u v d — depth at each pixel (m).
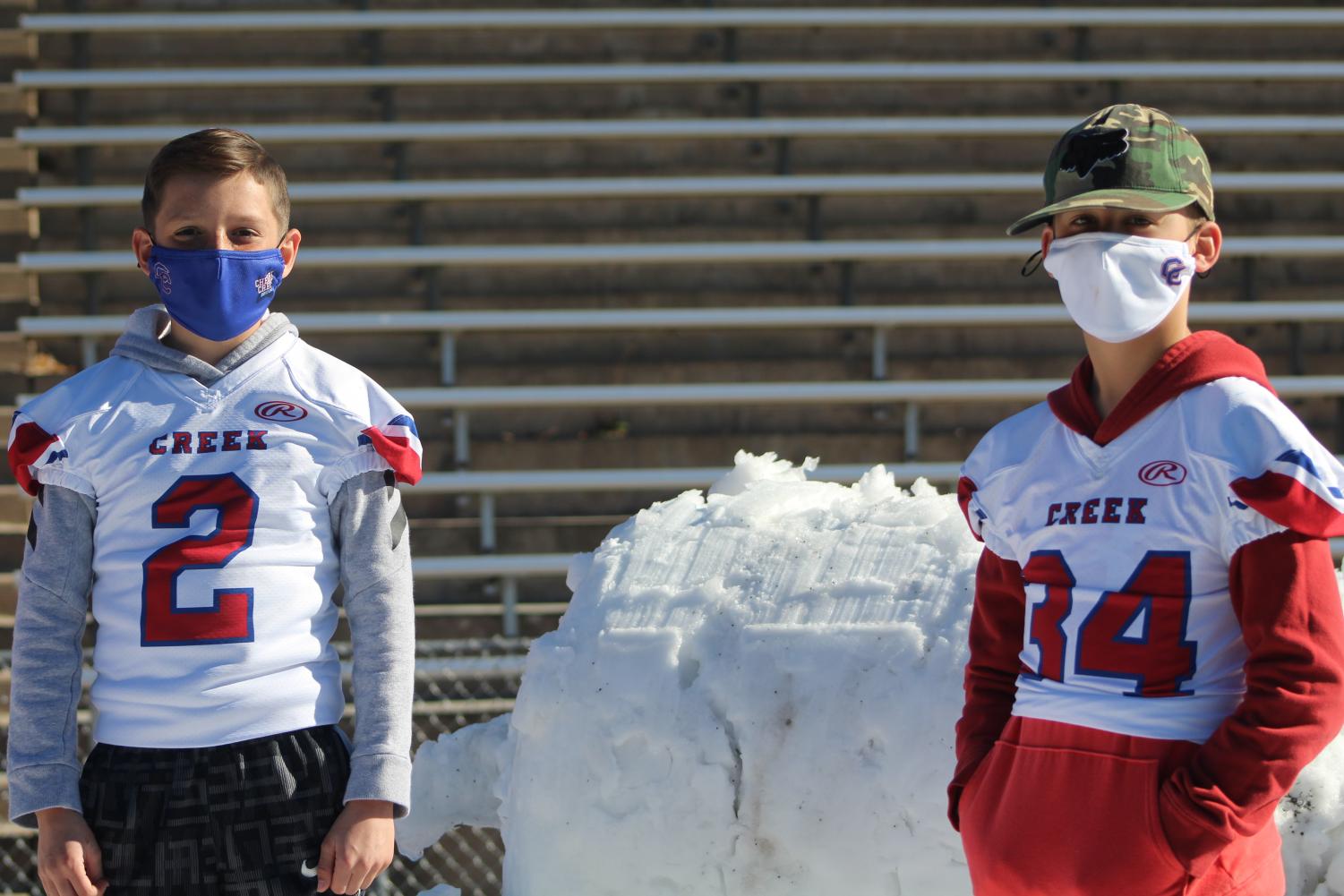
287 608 2.85
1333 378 10.23
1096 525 2.63
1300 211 11.16
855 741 3.57
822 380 10.27
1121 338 2.64
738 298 10.62
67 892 2.72
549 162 11.08
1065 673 2.64
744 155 11.20
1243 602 2.47
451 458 9.73
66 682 2.84
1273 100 11.73
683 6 11.77
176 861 2.74
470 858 6.72
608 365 10.18
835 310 10.01
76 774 2.82
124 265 9.96
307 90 11.12
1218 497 2.50
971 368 10.36
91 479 2.88
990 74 11.23
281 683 2.82
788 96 11.49
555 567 8.82
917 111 11.55
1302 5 12.26
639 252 10.22
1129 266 2.61
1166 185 2.62
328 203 10.62
